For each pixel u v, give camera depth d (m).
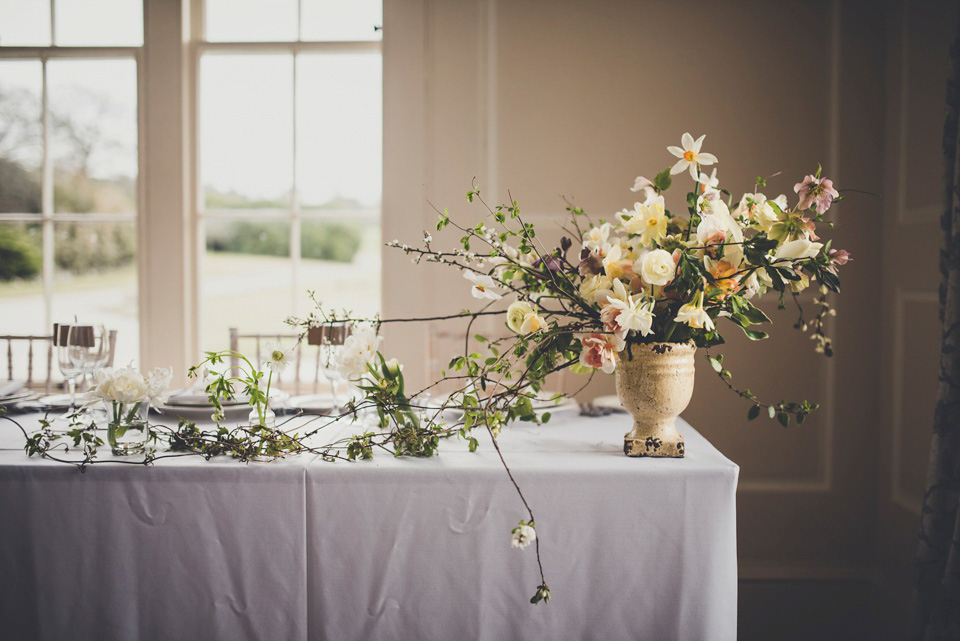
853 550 2.76
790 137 2.75
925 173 2.42
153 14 2.84
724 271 1.26
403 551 1.30
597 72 2.79
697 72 2.77
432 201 2.84
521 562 1.29
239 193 12.87
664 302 1.31
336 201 9.77
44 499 1.29
